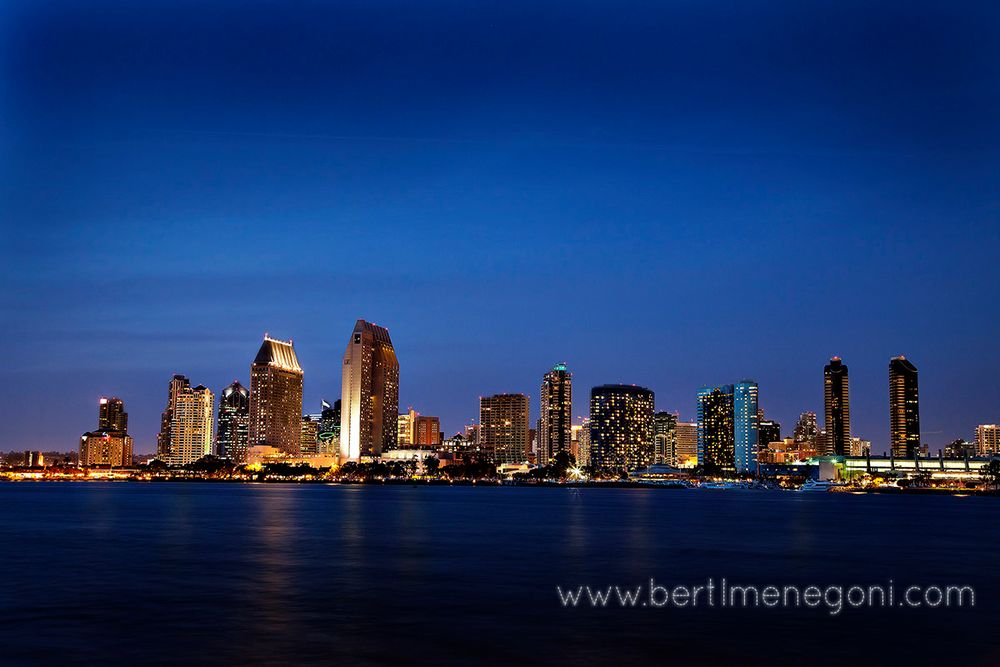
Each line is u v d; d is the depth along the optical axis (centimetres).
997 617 6456
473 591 7612
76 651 5262
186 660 5075
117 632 5791
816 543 12794
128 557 10175
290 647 5397
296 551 10994
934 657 5253
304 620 6238
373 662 5062
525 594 7462
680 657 5216
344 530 14862
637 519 19475
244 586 7819
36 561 9738
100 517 18612
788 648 5453
